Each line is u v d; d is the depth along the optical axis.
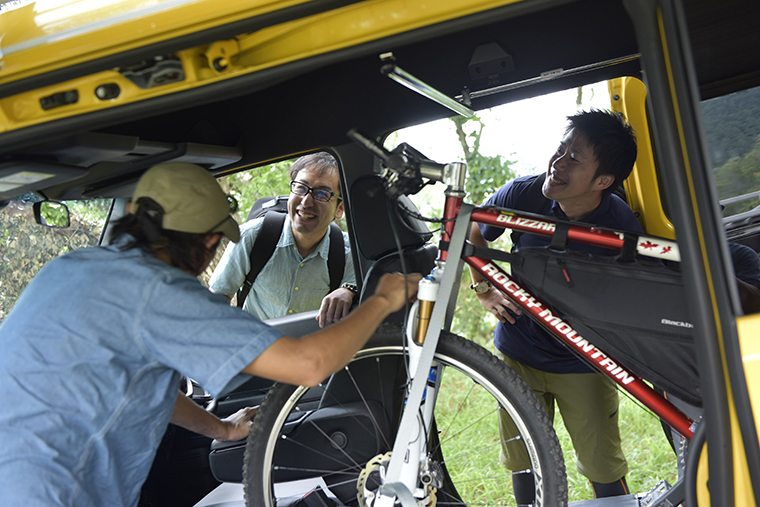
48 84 1.15
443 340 1.73
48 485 1.22
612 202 2.20
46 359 1.23
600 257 1.57
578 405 2.28
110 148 1.55
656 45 1.09
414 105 2.09
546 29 1.91
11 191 1.47
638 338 1.55
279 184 3.73
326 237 2.49
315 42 1.14
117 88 1.16
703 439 1.27
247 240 2.48
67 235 2.23
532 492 2.35
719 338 1.10
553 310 1.68
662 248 1.53
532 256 1.59
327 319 2.00
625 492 2.38
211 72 1.16
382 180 1.60
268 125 2.14
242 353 1.23
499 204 2.33
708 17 1.76
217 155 2.03
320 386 2.04
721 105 2.18
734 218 2.22
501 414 2.36
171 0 1.12
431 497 1.73
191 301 1.26
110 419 1.26
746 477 1.10
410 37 1.13
